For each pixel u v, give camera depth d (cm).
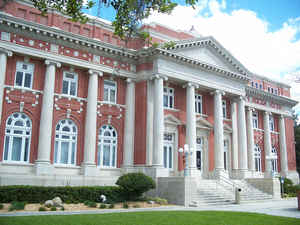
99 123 2927
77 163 2759
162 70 3033
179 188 2522
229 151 3778
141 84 3100
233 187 3047
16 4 2597
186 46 3216
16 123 2562
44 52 2653
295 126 6844
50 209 1934
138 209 2091
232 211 1922
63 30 2781
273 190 3231
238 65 3666
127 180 2400
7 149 2489
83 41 2809
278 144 4709
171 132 3259
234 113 3825
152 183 2464
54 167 2628
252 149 4138
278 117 4788
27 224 1261
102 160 2902
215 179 3228
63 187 2284
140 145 2967
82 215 1592
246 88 4219
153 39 3194
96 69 2905
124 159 2981
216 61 3541
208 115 3603
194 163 3083
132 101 3094
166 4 1590
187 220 1498
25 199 2138
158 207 2273
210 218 1586
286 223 1485
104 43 2914
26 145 2569
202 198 2567
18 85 2603
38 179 2444
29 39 2612
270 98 4591
